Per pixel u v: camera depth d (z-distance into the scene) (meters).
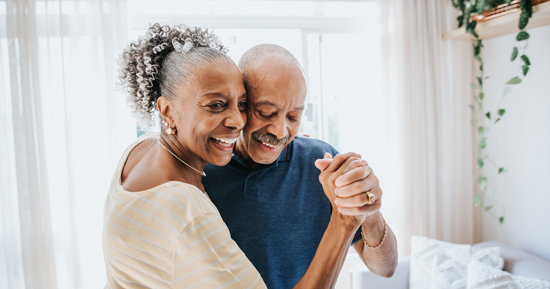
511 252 1.90
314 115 2.35
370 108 2.37
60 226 1.97
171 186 0.51
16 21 1.84
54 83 1.93
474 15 2.00
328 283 0.61
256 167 0.82
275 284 0.85
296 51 2.28
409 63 2.30
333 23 2.31
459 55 2.39
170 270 0.49
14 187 1.93
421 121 2.33
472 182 2.45
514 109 2.15
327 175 0.64
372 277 1.90
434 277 1.81
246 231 0.82
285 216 0.84
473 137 2.44
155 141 0.66
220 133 0.57
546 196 1.97
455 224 2.47
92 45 1.95
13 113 1.85
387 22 2.26
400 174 2.34
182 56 0.55
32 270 1.91
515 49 1.78
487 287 1.59
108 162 1.99
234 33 2.17
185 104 0.55
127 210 0.51
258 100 0.65
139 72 0.58
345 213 0.59
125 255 0.51
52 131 1.94
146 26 2.09
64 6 1.89
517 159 2.15
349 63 2.36
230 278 0.50
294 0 2.24
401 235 2.34
